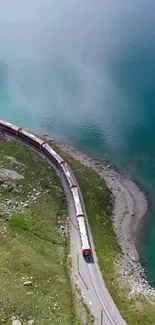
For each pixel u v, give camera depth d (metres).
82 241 100.38
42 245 97.62
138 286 95.44
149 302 90.19
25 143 137.62
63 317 79.06
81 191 119.19
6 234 96.88
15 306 77.44
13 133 141.12
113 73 192.38
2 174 114.69
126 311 85.69
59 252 97.75
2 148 130.38
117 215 117.94
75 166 130.00
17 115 162.62
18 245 94.25
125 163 137.75
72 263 95.81
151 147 144.88
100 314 84.12
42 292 83.44
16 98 174.12
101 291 89.56
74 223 108.38
